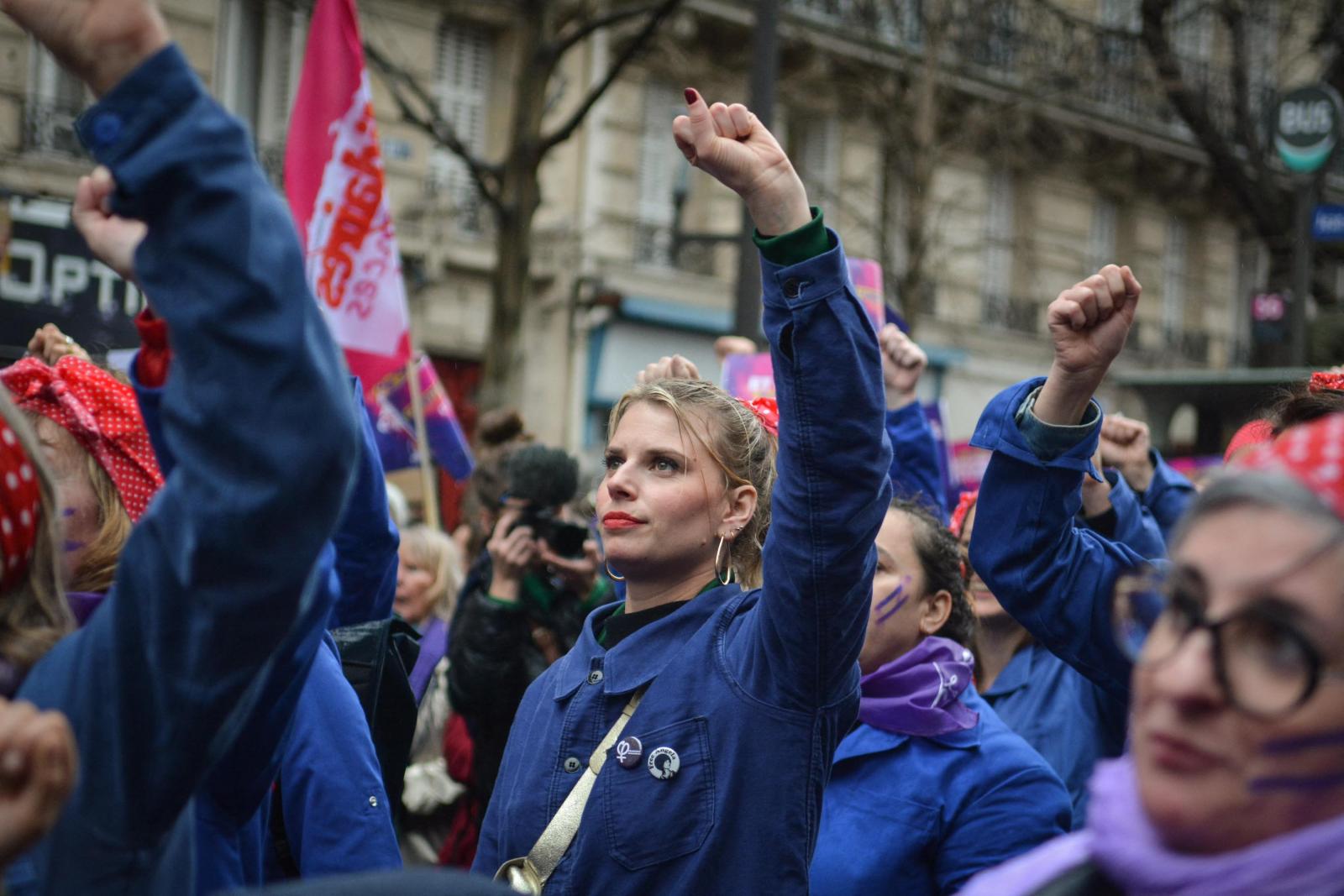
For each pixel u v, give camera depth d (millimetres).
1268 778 1143
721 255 16266
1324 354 9867
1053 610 2402
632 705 2293
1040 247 19297
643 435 2426
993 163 18359
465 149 8875
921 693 2693
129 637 1404
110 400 2053
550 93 14383
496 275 8922
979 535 2441
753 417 2521
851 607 2105
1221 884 1139
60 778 1165
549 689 2449
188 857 1537
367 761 2441
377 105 13883
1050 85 16922
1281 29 14609
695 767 2168
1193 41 18969
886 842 2574
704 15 15242
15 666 1472
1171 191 20703
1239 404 7762
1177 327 21375
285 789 2396
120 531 2018
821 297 2021
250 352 1353
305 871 2363
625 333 15656
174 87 1361
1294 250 9750
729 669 2229
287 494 1356
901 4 14703
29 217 7391
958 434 18484
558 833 2209
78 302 7508
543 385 15141
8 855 1158
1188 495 3717
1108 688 2420
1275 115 9734
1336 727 1128
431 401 6375
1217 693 1150
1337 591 1133
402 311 4988
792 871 2119
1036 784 2641
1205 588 1181
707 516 2414
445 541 4918
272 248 1368
